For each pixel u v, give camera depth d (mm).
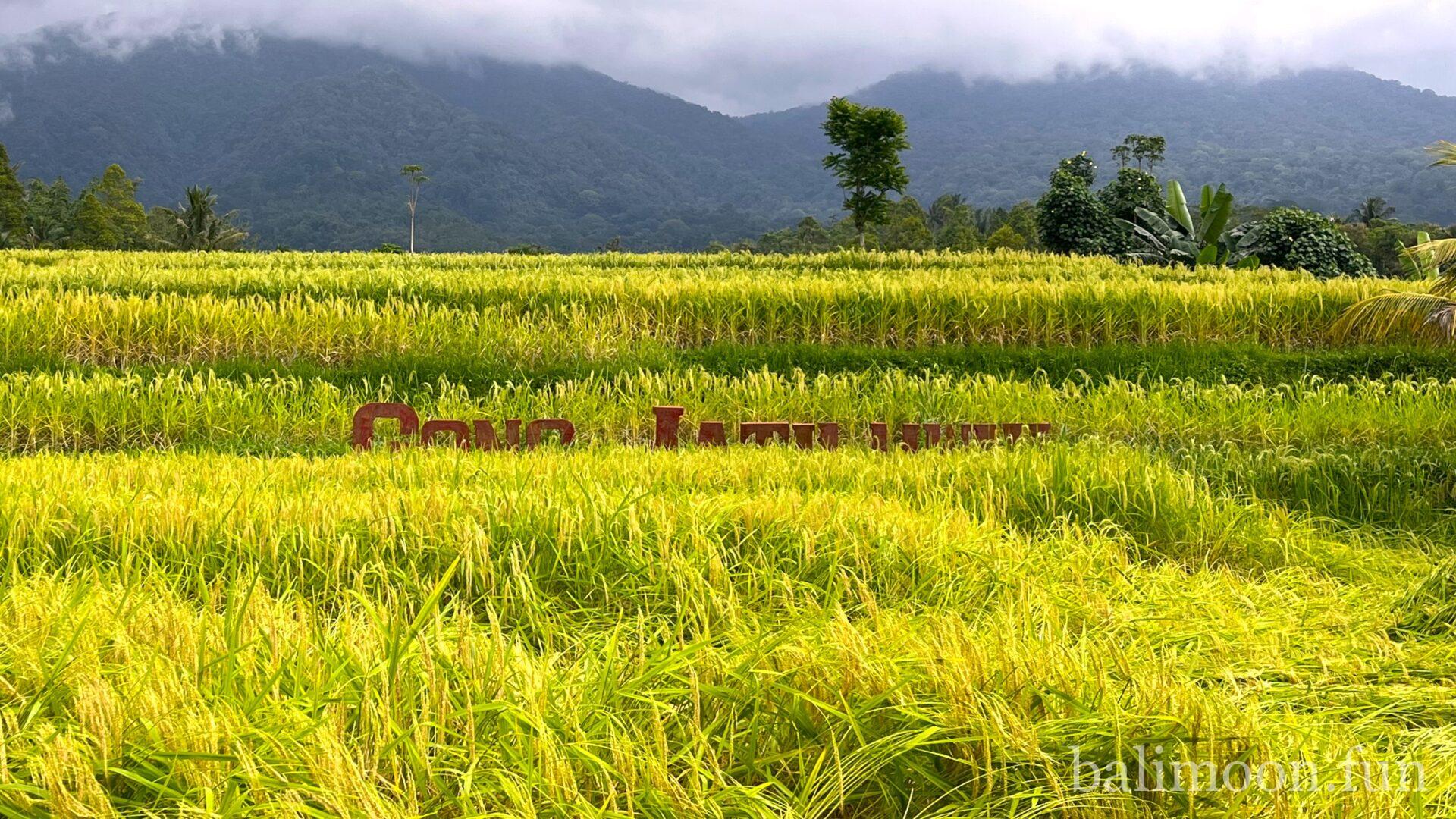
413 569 4375
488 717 2703
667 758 2654
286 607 3795
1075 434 9219
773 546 4973
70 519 4848
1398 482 7328
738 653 3229
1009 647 3002
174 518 4812
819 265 24922
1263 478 7551
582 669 3166
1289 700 3412
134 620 3320
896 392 10281
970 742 2658
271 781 2344
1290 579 5402
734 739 2785
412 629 2762
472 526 4695
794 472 6434
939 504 5727
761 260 25828
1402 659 4070
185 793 2326
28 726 2547
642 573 4590
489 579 4523
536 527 4879
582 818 2338
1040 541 5500
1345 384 11047
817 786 2643
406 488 5797
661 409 8641
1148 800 2520
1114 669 3164
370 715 2607
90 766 2408
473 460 6586
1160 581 4977
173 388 9531
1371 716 3256
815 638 3322
